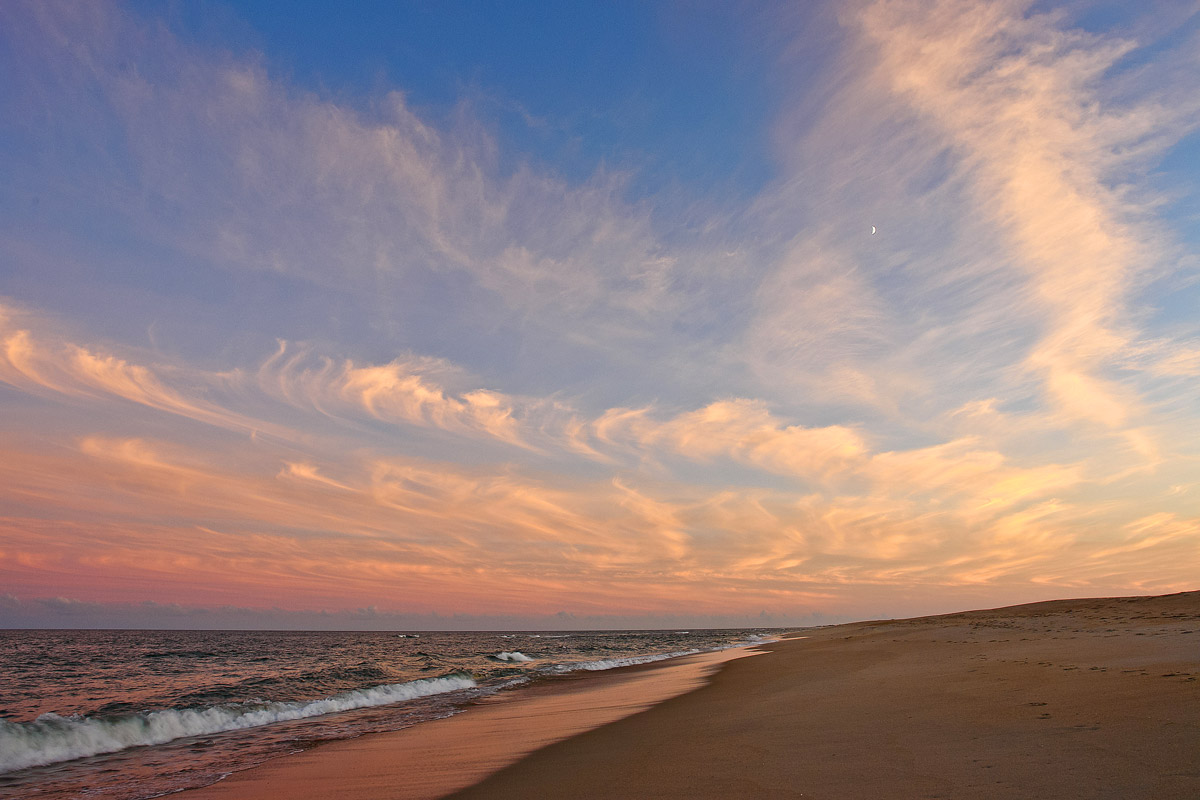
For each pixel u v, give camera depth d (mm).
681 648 73188
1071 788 6539
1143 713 9680
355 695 23219
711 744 11133
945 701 13180
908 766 8148
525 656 58750
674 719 14930
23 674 39469
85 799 10320
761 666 30141
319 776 11125
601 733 13750
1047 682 14031
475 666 43188
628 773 9406
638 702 19594
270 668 44156
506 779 9805
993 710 11414
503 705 21062
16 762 13125
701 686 23297
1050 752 8055
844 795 7184
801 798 7258
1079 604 65812
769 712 14453
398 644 103562
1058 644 24547
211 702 23906
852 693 16266
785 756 9500
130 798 10258
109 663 51219
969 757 8273
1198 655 16438
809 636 79188
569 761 10844
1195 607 40875
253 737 16141
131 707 22578
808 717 13094
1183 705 9930
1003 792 6641
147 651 74062
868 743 9852
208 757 13648
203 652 72062
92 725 15375
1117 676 13766
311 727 17469
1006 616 59188
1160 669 14188
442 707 21156
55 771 12609
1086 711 10336
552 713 18297
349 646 92812
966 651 25297
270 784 10703
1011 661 19578
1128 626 31578
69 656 62344
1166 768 6855
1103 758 7516
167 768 12617
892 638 43438
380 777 10734
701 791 7949
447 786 9688
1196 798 5863
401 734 15609
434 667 41938
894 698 14508
